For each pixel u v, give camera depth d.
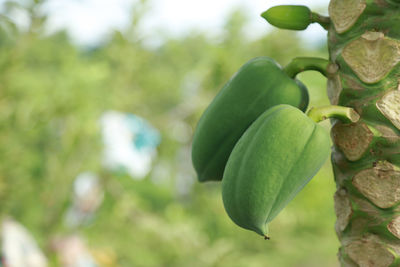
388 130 0.96
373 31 0.97
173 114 3.63
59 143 3.13
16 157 2.80
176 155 3.77
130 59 3.33
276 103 1.09
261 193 0.90
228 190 0.94
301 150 0.92
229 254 3.34
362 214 0.99
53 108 2.91
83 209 3.32
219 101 1.12
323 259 3.53
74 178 3.17
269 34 3.19
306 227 3.39
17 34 2.62
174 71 3.52
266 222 0.93
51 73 3.04
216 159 1.13
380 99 0.96
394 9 0.96
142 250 3.41
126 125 3.36
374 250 0.98
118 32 3.26
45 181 3.10
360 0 0.98
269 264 3.33
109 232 3.46
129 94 3.43
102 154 3.28
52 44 2.99
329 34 1.05
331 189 3.34
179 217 3.48
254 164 0.91
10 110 2.77
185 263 3.38
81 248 3.29
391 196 0.96
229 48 3.25
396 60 0.95
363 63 0.98
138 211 3.58
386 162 0.96
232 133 1.10
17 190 2.85
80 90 3.02
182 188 3.83
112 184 3.46
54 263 3.20
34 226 3.13
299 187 0.94
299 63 1.08
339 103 1.01
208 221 3.59
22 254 3.01
